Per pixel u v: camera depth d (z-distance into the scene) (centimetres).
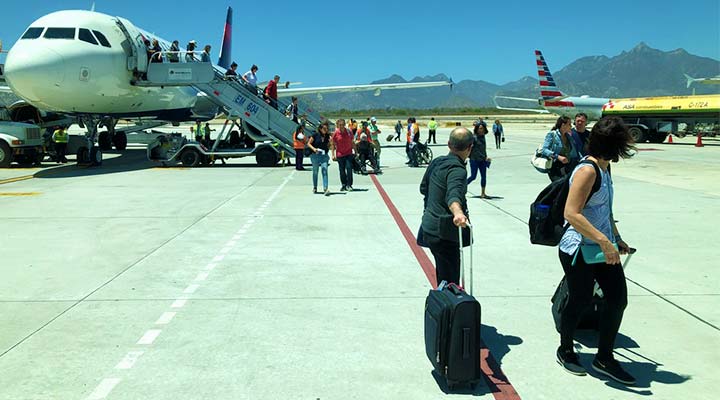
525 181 1470
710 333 442
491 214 984
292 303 521
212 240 793
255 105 1888
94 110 1798
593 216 365
